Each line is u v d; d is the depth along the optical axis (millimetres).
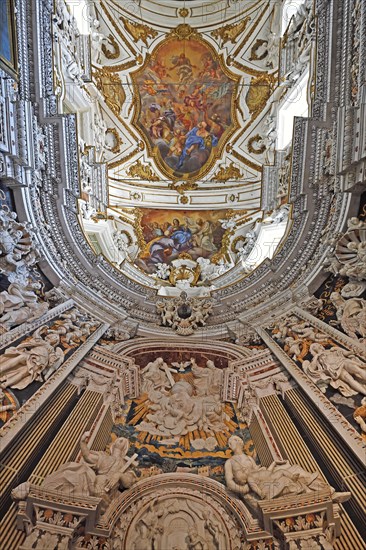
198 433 7098
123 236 18688
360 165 8664
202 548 4883
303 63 13219
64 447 5777
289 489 4930
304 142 10828
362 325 7203
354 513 4586
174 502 5453
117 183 19375
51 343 7527
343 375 6262
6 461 4996
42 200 10734
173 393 8016
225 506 5352
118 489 5434
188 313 11406
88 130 16562
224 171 19953
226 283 16531
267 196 16281
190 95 19172
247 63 18172
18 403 5867
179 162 20156
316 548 4293
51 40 10984
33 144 9578
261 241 16672
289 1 15375
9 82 9000
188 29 17953
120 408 7613
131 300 11883
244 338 9781
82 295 10359
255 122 18969
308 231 11055
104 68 17797
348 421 5508
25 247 8891
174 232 19406
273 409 6941
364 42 8578
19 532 4441
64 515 4574
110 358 8258
